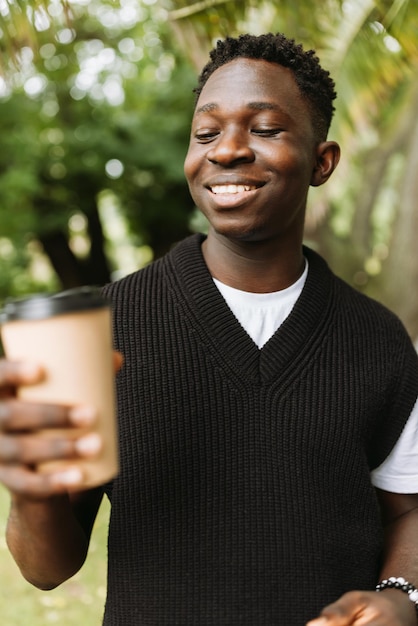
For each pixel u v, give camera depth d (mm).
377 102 3789
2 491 5340
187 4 3402
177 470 1389
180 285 1498
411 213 5859
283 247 1533
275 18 3539
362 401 1495
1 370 948
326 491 1418
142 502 1381
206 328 1455
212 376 1432
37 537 1213
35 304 964
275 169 1443
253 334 1509
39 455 942
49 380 960
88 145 11320
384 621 1262
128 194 12547
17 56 3242
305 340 1492
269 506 1374
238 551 1347
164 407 1418
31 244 13828
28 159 11117
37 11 3111
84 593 3775
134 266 15711
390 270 6000
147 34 10367
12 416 939
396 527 1595
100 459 979
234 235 1469
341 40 3592
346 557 1410
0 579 3865
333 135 3834
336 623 1216
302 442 1426
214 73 1510
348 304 1601
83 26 10188
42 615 3541
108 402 999
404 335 1643
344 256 6656
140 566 1365
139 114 11484
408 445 1599
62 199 12023
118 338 1471
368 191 6461
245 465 1395
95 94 11594
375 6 3451
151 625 1338
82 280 13508
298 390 1454
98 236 13375
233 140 1437
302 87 1513
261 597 1333
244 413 1420
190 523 1365
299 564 1354
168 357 1444
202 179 1493
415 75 4289
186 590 1337
